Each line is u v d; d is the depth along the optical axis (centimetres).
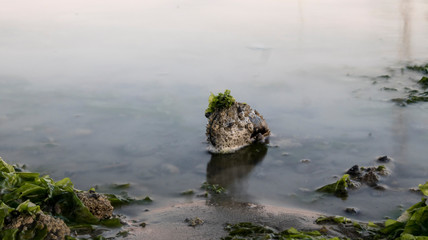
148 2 1702
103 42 1188
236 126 620
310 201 495
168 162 598
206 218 450
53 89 870
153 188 535
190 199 507
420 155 589
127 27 1337
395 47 1108
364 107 757
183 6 1623
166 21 1403
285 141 644
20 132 691
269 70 959
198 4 1658
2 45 1166
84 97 828
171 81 902
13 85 893
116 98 821
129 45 1159
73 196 429
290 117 725
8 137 674
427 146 614
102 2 1700
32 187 423
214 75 932
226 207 479
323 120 710
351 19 1402
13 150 634
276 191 520
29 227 363
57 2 1702
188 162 596
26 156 617
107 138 671
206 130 639
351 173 546
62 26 1352
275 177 553
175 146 641
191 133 680
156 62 1024
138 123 718
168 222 443
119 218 454
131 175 567
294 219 443
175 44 1162
